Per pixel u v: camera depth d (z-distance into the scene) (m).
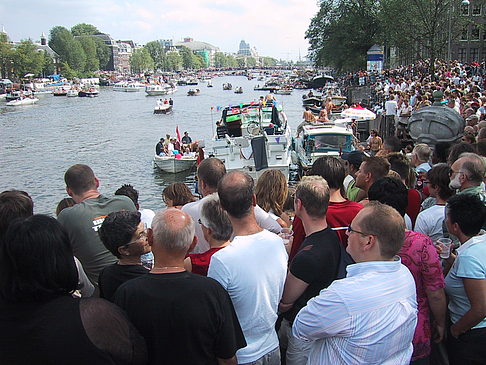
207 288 2.74
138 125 48.41
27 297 2.35
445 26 34.06
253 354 3.21
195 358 2.69
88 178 4.48
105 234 3.36
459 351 3.60
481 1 49.38
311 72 139.88
